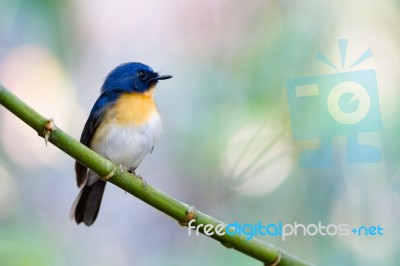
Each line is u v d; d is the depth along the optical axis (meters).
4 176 12.41
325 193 9.70
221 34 11.90
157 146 11.84
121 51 13.38
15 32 12.18
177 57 12.76
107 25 13.54
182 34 12.89
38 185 12.64
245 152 10.03
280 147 9.95
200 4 12.64
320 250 9.55
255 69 10.52
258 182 10.21
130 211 13.05
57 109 13.17
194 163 11.17
